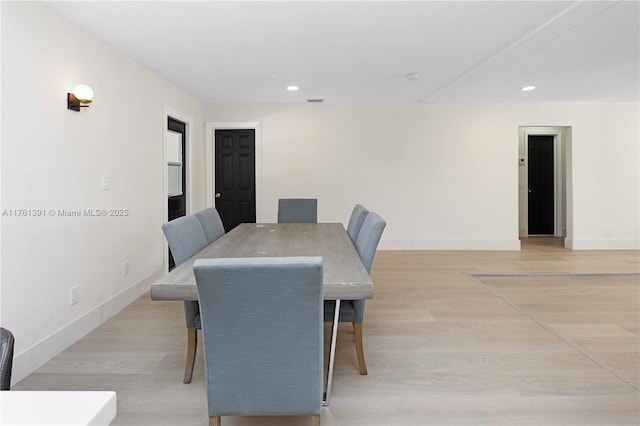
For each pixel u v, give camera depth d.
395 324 3.04
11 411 0.62
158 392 2.07
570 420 1.81
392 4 2.60
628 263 5.12
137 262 3.76
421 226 6.03
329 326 2.99
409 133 5.95
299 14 2.74
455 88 4.94
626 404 1.94
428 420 1.83
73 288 2.75
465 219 6.04
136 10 2.63
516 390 2.08
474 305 3.49
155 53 3.51
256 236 2.99
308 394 1.50
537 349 2.58
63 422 0.59
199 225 2.65
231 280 1.35
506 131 5.96
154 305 3.52
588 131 5.99
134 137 3.71
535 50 3.51
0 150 2.12
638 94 5.32
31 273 2.35
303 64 3.89
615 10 2.70
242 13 2.71
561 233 7.50
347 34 3.11
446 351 2.56
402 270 4.77
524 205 7.54
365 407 1.94
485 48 3.46
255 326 1.43
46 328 2.47
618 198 6.07
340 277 1.73
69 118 2.72
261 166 5.91
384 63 3.87
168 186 4.79
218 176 6.00
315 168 5.93
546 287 4.14
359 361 2.25
